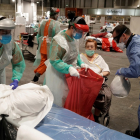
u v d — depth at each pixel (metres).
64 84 2.21
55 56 1.99
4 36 1.70
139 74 1.90
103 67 2.73
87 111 2.24
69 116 1.76
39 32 4.32
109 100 2.41
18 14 8.94
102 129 1.58
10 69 5.41
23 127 1.03
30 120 1.55
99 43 9.94
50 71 2.21
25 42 6.79
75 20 1.92
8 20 1.72
